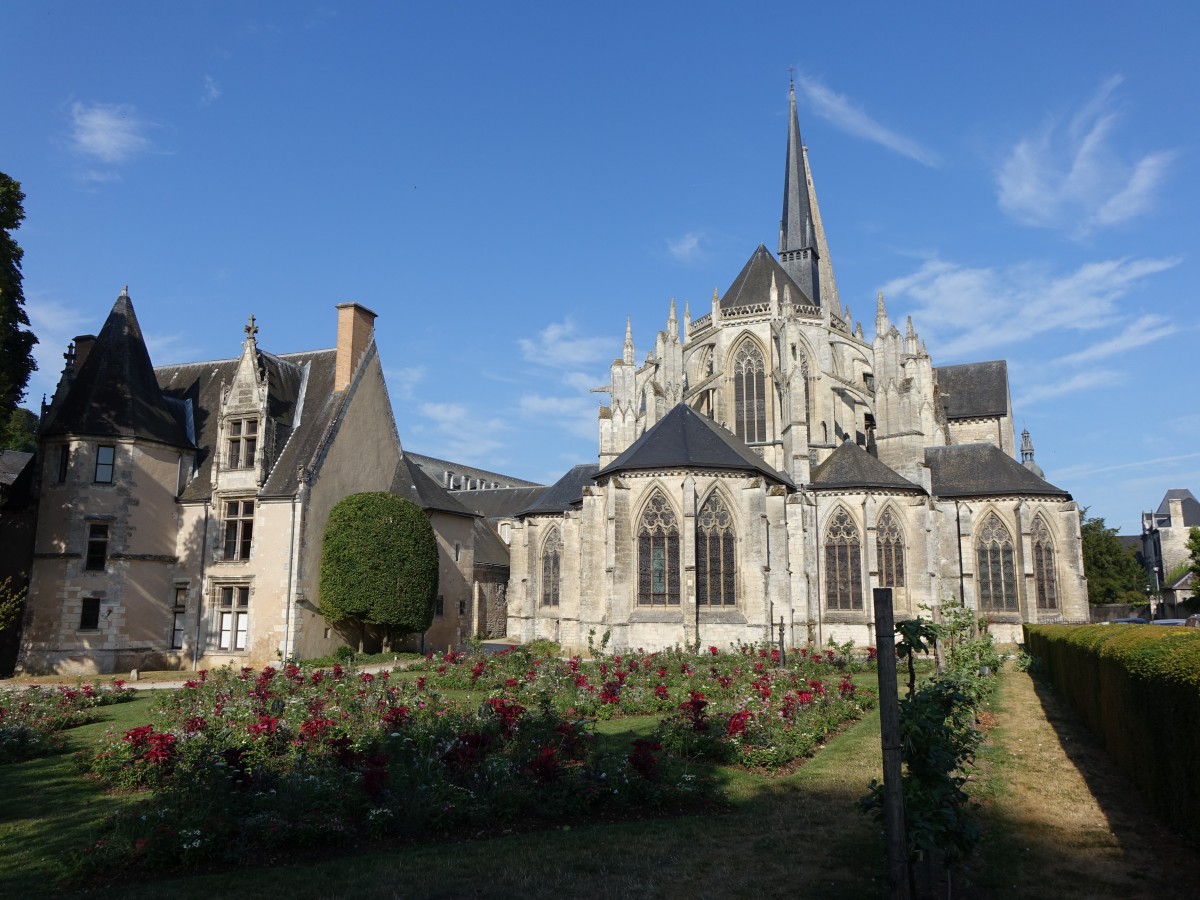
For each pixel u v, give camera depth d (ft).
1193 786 36.94
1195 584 229.66
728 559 143.54
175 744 52.85
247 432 145.28
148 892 34.73
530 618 195.62
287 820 40.57
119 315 146.00
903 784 31.96
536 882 35.50
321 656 140.15
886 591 31.40
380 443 165.89
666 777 49.11
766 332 196.85
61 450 135.03
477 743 49.49
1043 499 175.32
